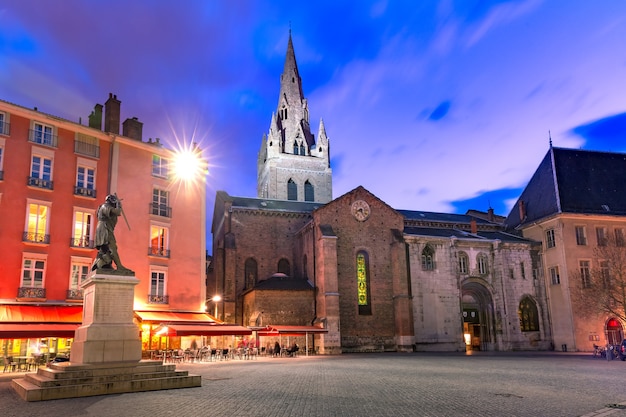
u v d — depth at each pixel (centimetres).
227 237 5556
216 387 1703
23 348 3167
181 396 1468
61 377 1506
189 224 4147
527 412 1222
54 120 3547
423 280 5184
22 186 3328
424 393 1566
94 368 1571
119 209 1839
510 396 1505
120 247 3716
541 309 5409
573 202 5491
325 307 4700
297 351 4303
